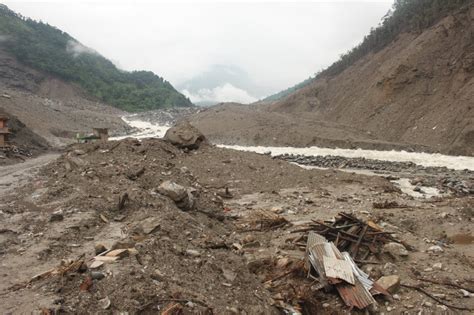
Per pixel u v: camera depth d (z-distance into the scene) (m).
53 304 6.09
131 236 9.59
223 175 21.42
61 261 8.12
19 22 145.88
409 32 67.06
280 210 15.45
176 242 9.46
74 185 14.55
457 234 12.76
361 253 10.63
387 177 25.92
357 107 58.12
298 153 42.19
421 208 15.71
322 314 8.12
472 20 49.00
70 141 53.47
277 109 87.50
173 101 150.62
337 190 19.70
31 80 113.19
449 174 27.20
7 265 8.27
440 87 47.22
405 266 9.98
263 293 8.17
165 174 17.55
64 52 143.62
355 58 87.44
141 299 6.25
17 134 38.81
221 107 75.06
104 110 115.88
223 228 13.15
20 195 14.19
